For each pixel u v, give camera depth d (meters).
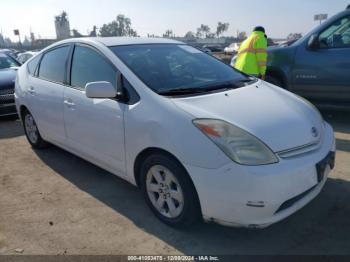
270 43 13.40
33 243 3.03
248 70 6.40
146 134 3.04
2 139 6.07
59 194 3.89
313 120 3.17
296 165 2.65
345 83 5.64
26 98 4.93
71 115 3.97
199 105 2.94
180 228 3.10
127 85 3.32
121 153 3.40
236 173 2.55
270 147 2.65
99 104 3.54
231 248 2.87
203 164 2.67
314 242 2.89
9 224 3.33
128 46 3.83
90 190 3.96
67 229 3.21
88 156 3.96
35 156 5.10
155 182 3.19
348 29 5.61
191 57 4.07
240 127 2.71
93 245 2.97
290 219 3.21
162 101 3.02
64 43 4.38
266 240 2.94
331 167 3.15
